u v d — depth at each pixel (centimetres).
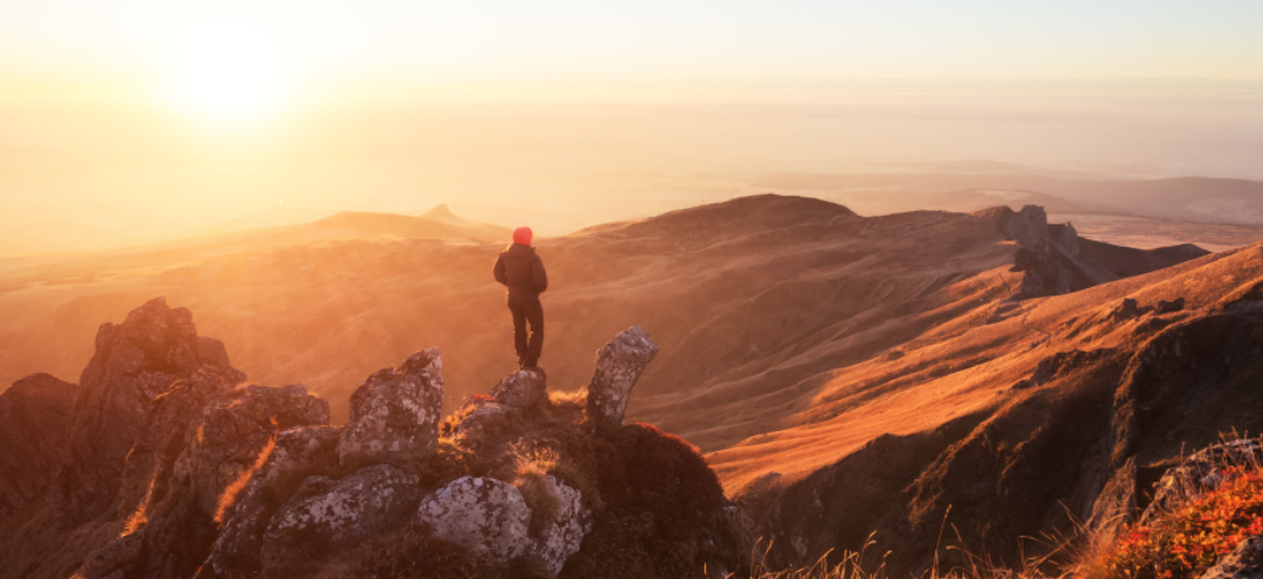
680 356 14400
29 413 3312
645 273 17825
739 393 11519
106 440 2792
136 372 2989
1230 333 4956
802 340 13975
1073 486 4775
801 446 7456
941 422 5994
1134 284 10181
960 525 4894
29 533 2672
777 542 5503
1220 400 4466
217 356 3328
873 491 5538
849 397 9500
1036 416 5334
